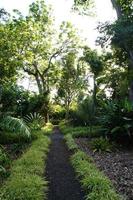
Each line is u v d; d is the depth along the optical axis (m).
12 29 22.94
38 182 6.39
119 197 5.49
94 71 14.39
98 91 22.28
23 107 18.23
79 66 32.56
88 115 14.25
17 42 24.55
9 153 10.41
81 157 8.75
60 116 36.19
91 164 7.89
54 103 36.72
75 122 19.50
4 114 11.45
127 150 10.62
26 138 12.90
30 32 27.19
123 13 14.35
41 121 22.67
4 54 19.16
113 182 6.55
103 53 21.11
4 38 21.17
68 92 33.56
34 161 8.22
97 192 5.68
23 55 26.31
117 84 23.14
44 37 29.44
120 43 12.74
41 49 29.03
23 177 6.79
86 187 6.23
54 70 32.34
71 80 33.16
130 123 11.32
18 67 21.31
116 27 12.05
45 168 8.23
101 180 6.21
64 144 13.09
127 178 6.85
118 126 11.31
